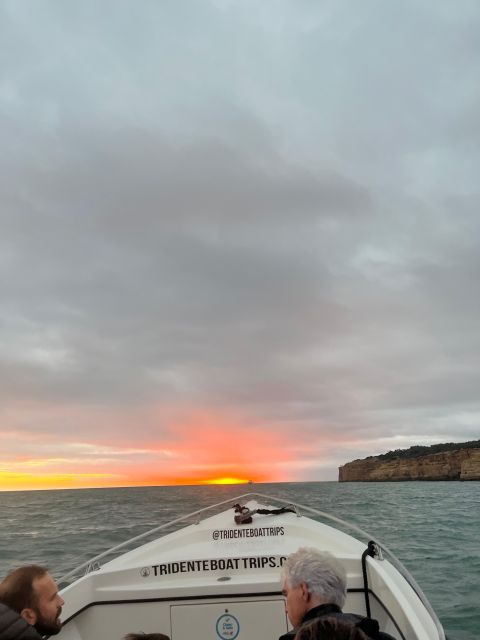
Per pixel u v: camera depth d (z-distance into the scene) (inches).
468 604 280.5
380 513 926.4
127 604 140.9
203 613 139.5
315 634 53.7
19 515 1232.8
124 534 685.9
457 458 4923.7
